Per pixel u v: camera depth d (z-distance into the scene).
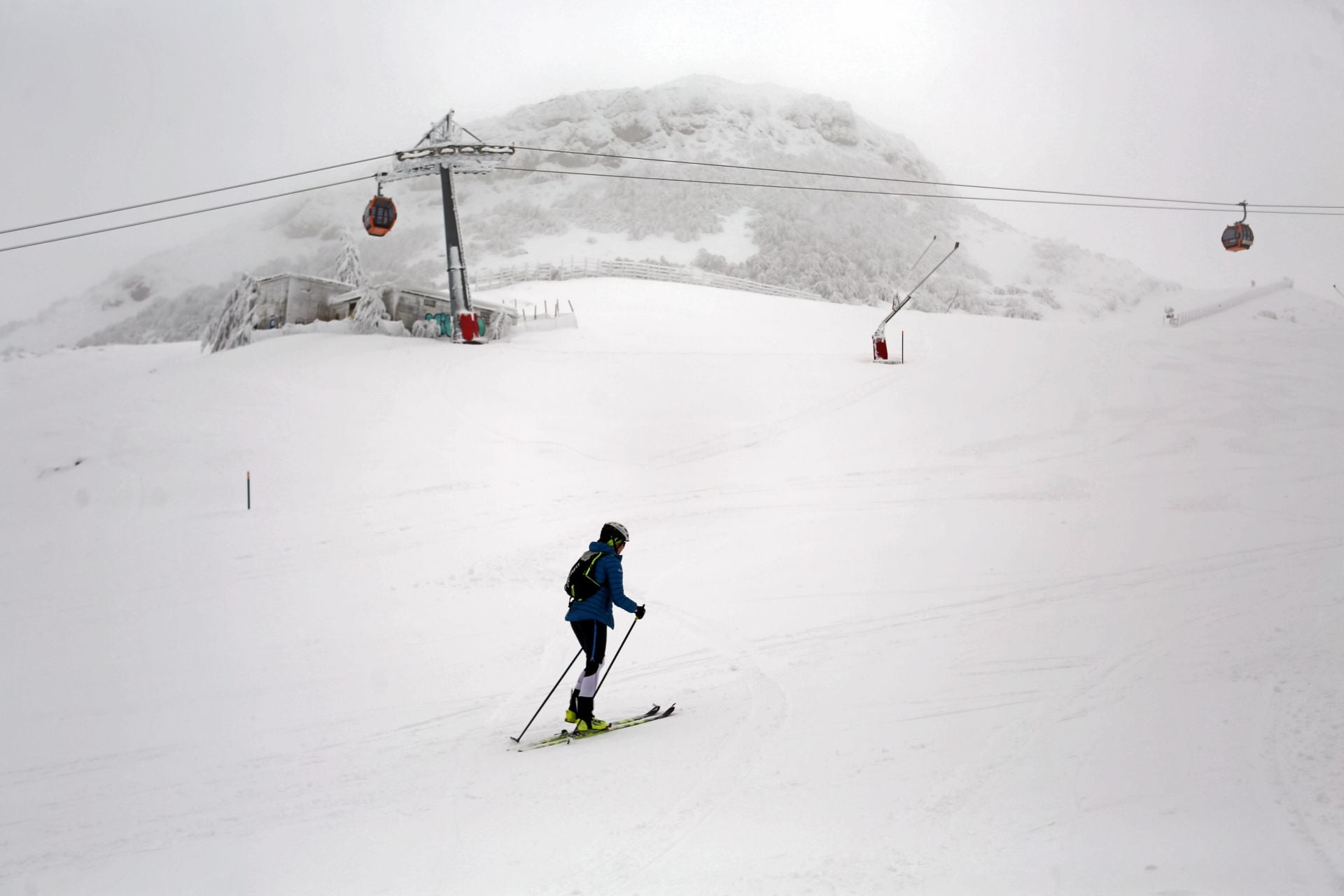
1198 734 5.50
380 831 5.24
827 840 4.45
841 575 11.44
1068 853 4.07
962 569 11.23
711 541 14.32
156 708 8.68
